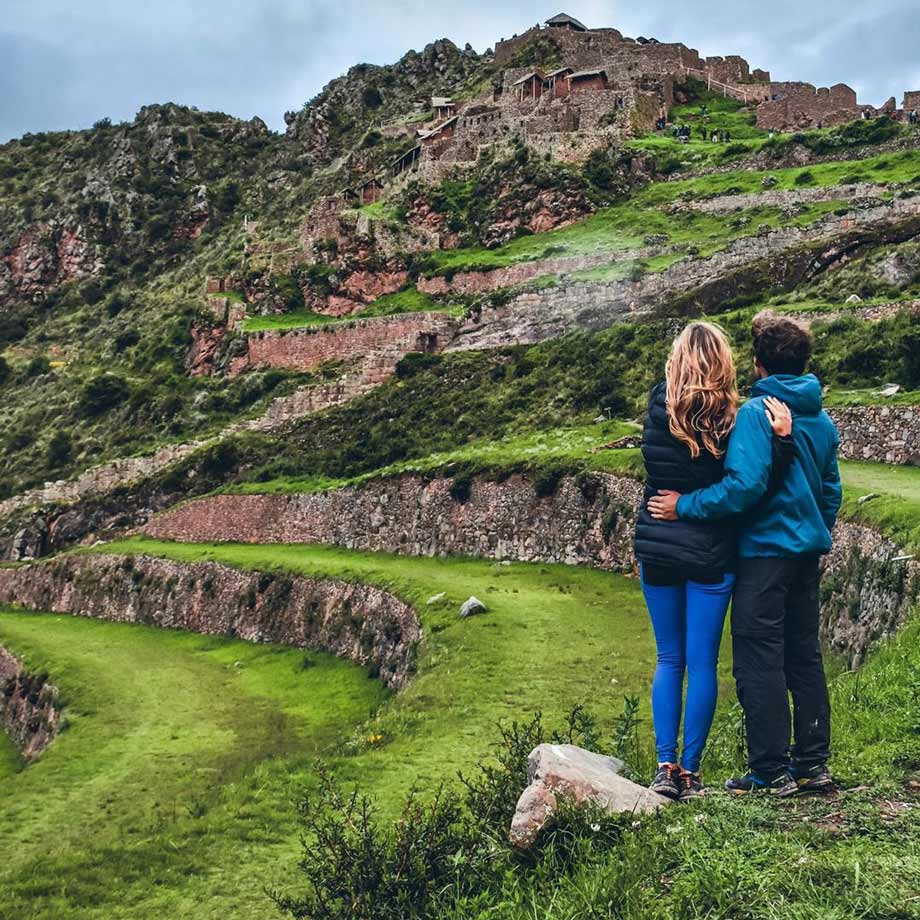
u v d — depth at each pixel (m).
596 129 91.25
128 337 107.56
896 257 52.62
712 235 71.44
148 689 38.50
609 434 45.53
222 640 46.69
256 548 55.69
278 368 81.50
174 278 133.50
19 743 40.88
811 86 100.50
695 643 9.88
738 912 7.40
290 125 170.12
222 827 16.62
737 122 98.88
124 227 149.38
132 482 73.38
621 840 9.14
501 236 86.00
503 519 43.84
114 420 87.50
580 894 8.23
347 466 59.72
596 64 114.00
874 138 81.62
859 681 14.30
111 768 28.84
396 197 94.94
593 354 57.62
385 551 49.44
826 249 57.47
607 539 38.62
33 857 19.72
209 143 165.25
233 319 90.38
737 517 9.77
